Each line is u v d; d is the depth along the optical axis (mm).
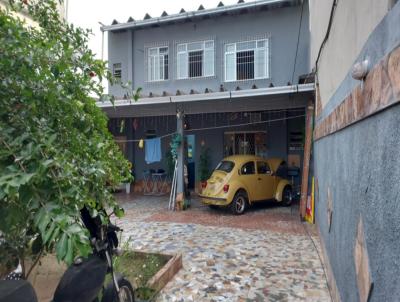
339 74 3436
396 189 1399
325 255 4480
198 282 4203
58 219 1445
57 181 1562
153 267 4363
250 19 11578
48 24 2758
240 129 12102
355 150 2334
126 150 13516
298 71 11023
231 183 8547
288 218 8094
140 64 12961
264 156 11797
